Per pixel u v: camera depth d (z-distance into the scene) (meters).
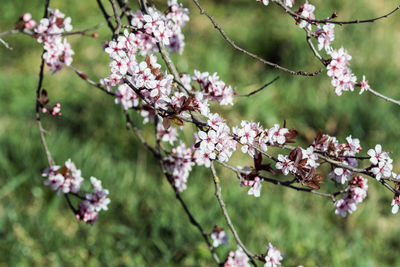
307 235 3.87
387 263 3.81
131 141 4.45
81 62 5.55
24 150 4.14
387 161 1.76
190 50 5.79
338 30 5.87
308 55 5.50
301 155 1.73
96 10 6.40
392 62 5.55
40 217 3.82
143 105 2.27
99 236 3.76
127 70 1.70
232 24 6.45
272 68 5.59
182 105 1.63
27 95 4.99
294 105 5.08
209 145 1.66
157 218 3.81
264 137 1.77
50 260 3.60
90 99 4.79
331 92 5.14
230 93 2.13
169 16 2.23
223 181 4.22
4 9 6.12
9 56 5.64
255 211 3.98
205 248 3.68
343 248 3.85
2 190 3.91
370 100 5.00
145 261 3.67
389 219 4.15
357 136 4.66
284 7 1.95
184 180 2.40
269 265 2.00
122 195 3.97
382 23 6.28
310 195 4.20
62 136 4.29
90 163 4.10
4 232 3.72
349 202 1.97
